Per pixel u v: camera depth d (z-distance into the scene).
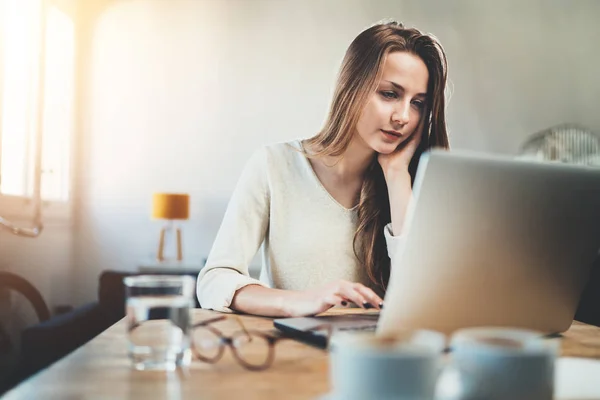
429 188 0.69
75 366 0.71
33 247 3.32
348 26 4.48
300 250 1.46
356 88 1.42
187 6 4.40
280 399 0.57
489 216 0.73
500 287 0.79
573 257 0.83
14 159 3.05
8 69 2.91
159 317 0.71
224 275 1.22
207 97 4.39
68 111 4.19
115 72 4.34
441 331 0.78
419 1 4.54
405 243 0.71
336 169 1.48
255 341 0.86
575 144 4.62
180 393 0.59
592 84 4.65
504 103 4.60
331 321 0.93
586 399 0.56
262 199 1.46
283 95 4.43
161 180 4.36
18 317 2.90
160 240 4.23
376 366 0.44
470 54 4.59
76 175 4.30
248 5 4.43
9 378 2.23
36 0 3.24
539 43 4.63
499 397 0.49
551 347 0.50
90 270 4.31
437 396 0.51
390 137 1.42
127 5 4.36
